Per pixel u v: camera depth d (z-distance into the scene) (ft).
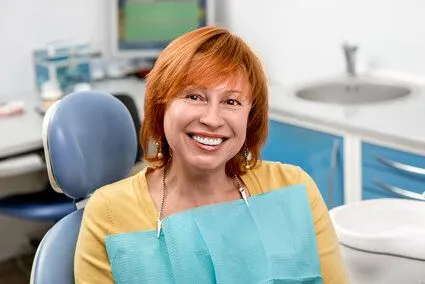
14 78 10.88
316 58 10.14
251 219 4.28
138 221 4.22
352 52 9.29
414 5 8.68
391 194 7.45
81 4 11.32
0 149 7.96
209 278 4.10
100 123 4.94
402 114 7.80
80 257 4.24
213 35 4.11
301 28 10.23
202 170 4.18
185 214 4.19
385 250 4.66
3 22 10.57
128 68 11.72
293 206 4.38
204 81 3.95
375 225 5.28
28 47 10.91
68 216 4.75
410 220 5.28
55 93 9.69
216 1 11.72
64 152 4.79
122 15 11.32
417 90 8.71
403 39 8.96
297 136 8.55
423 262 4.55
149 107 4.24
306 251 4.28
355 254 4.80
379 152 7.44
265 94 4.33
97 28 11.61
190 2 11.39
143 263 4.08
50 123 4.85
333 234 4.55
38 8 10.87
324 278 4.36
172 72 4.01
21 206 8.51
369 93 9.38
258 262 4.16
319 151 8.28
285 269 4.18
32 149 8.24
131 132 5.09
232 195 4.43
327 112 8.19
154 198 4.35
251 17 11.07
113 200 4.28
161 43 11.53
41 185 10.99
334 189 8.20
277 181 4.57
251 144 4.48
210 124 3.96
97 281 4.17
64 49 10.52
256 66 4.20
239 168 4.49
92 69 11.25
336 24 9.71
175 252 4.09
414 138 6.90
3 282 10.41
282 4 10.43
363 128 7.46
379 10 9.14
